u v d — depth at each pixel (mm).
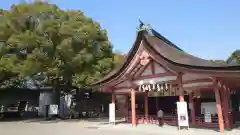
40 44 32188
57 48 32656
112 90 27500
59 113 43250
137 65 23625
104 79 26516
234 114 27578
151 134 19000
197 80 20688
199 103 26500
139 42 23047
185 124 20328
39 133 21203
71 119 39500
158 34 24953
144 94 30328
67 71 35312
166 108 29797
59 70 34250
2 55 34281
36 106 48125
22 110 47375
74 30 33500
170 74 21969
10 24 33656
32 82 47875
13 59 33156
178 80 21062
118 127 24906
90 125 28609
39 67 32656
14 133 21266
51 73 34125
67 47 32500
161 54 21531
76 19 36188
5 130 23938
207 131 19594
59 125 29438
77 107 43469
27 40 31812
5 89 44500
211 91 25391
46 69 34000
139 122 28562
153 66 23078
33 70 32562
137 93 29891
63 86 40594
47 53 32844
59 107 43000
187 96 27672
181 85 20938
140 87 24125
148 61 22734
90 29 34938
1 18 34844
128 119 30344
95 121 34781
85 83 34781
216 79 19328
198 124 23609
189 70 19703
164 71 22484
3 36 33844
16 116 45438
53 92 42969
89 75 34594
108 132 21109
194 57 23297
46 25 32250
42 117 44031
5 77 39125
